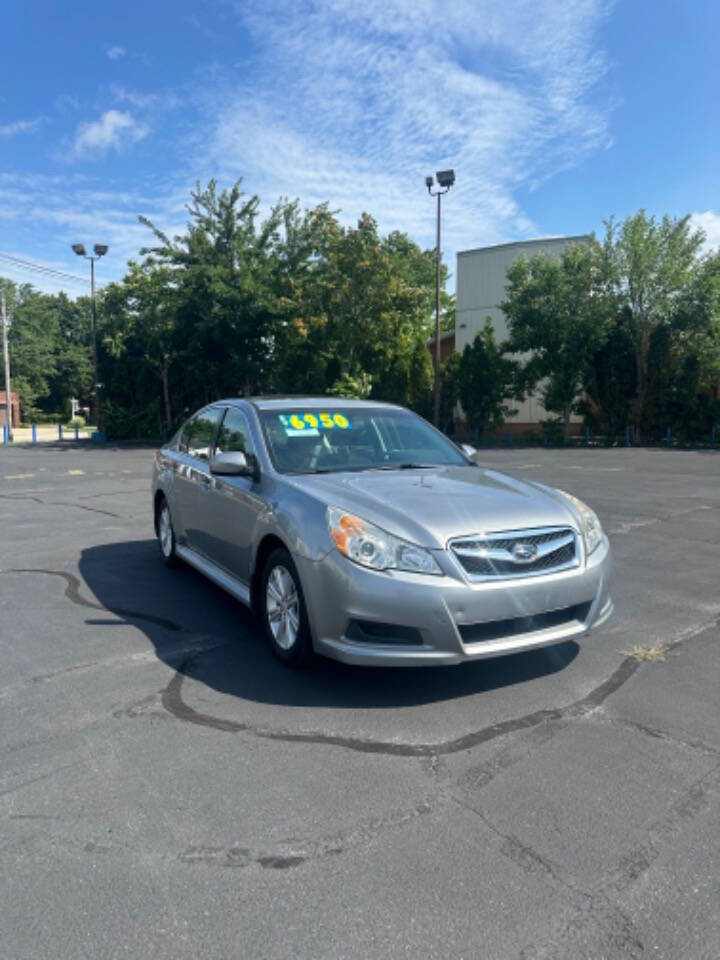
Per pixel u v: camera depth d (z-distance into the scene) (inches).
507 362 1317.7
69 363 2839.6
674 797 114.9
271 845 103.0
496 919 88.0
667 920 87.8
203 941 84.9
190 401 1636.3
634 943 84.1
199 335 1299.2
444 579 140.5
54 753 130.4
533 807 112.1
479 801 113.9
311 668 165.9
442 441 221.9
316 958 82.0
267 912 89.5
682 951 83.0
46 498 500.7
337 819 109.2
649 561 279.9
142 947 84.0
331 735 135.9
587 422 1331.2
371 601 141.8
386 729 138.3
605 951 83.0
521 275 1235.2
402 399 1403.8
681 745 132.1
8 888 94.4
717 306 1117.7
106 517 408.2
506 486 176.1
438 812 110.8
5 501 486.3
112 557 297.0
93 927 87.4
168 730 138.9
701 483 560.1
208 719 143.3
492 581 143.1
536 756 128.0
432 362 1457.9
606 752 129.5
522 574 146.6
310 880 95.4
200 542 232.5
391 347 1215.6
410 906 90.4
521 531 149.3
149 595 236.2
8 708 149.9
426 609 139.3
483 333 1350.9
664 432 1227.9
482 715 144.1
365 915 88.9
